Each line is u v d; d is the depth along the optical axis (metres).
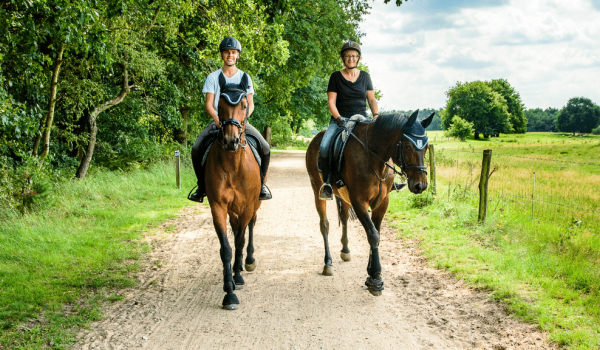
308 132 84.00
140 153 15.59
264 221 9.10
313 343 3.77
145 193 11.73
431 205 9.13
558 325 3.86
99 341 3.82
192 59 15.56
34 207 8.38
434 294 4.80
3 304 4.48
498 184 11.30
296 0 20.20
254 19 13.00
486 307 4.36
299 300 4.75
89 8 6.92
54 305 4.54
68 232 7.41
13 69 8.37
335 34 22.56
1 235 6.64
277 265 6.07
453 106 98.44
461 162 17.47
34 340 3.80
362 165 4.64
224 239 4.55
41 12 7.17
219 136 4.38
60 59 9.51
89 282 5.32
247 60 14.67
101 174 13.08
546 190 10.88
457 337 3.79
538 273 5.01
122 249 6.72
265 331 4.01
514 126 108.00
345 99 5.32
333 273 5.65
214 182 4.55
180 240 7.57
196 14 13.95
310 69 23.00
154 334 3.96
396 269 5.71
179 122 16.41
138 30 11.77
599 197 9.92
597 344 3.45
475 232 7.03
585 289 4.55
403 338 3.82
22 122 7.62
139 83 14.23
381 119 4.56
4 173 8.41
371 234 4.61
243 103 4.33
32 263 5.79
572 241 5.96
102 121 15.63
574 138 82.25
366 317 4.28
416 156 4.23
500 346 3.59
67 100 11.59
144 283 5.38
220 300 4.80
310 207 10.70
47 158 9.77
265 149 5.39
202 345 3.75
